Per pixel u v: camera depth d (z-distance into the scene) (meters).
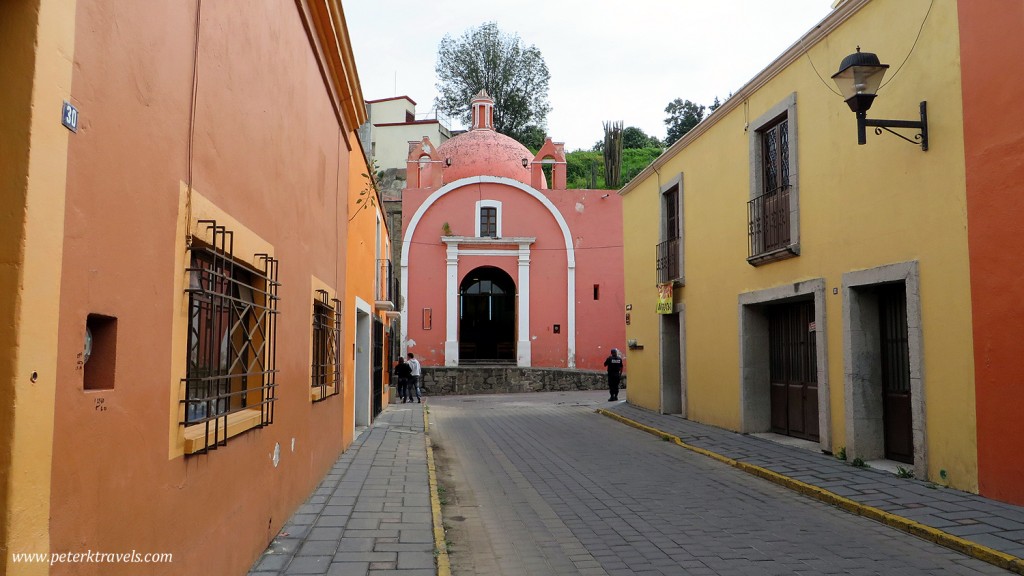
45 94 2.38
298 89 6.80
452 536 6.57
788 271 11.25
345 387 11.41
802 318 11.80
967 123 7.56
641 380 18.86
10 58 2.32
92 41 2.70
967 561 5.62
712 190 14.23
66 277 2.54
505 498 8.30
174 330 3.61
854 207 9.51
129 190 3.06
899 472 8.49
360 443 12.35
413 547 5.90
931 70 8.10
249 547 5.16
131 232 3.09
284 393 6.33
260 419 5.35
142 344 3.22
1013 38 6.97
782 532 6.61
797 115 11.02
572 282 29.89
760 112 12.17
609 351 29.81
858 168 9.42
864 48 9.30
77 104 2.59
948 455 7.81
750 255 12.41
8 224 2.27
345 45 8.76
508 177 31.36
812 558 5.77
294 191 6.66
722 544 6.24
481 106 36.34
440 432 14.94
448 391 28.03
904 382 9.16
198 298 4.16
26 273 2.29
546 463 10.86
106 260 2.85
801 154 10.88
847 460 9.64
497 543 6.35
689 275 15.47
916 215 8.32
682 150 15.90
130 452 3.10
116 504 2.96
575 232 30.19
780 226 11.56
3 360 2.24
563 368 29.27
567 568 5.61
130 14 3.03
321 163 8.28
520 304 29.73
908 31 8.49
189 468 3.85
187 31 3.74
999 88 7.13
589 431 14.91
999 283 7.09
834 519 7.07
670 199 17.05
